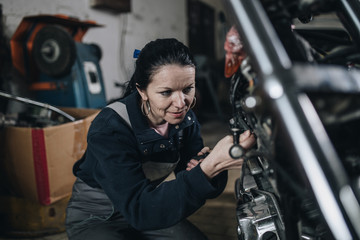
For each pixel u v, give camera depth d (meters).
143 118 0.94
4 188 1.79
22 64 2.87
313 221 0.60
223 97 6.20
